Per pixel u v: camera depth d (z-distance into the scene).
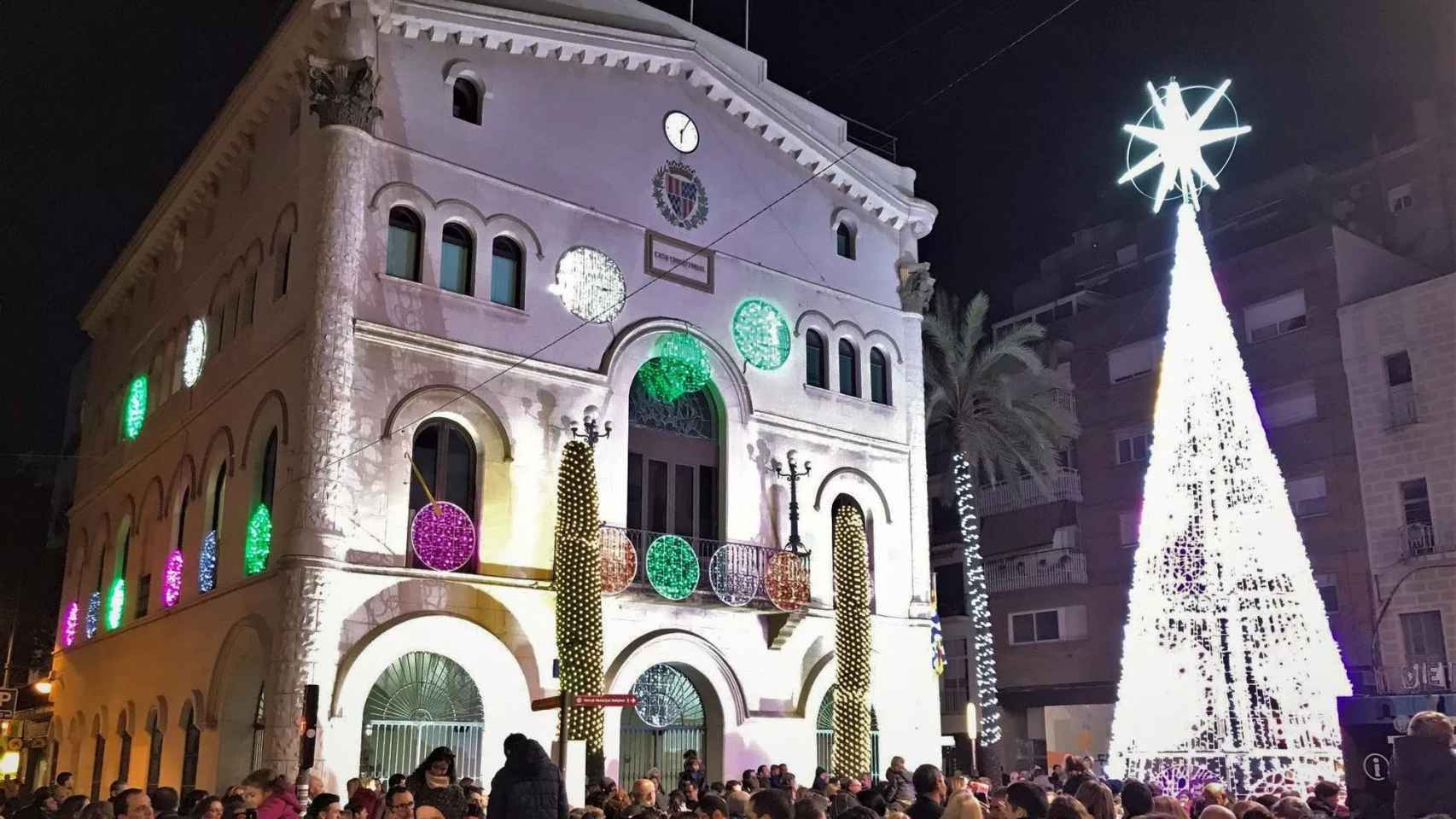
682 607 23.45
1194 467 18.94
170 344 28.88
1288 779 18.44
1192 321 19.05
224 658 20.77
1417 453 32.75
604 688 21.67
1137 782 9.22
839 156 29.17
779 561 24.73
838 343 28.44
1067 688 39.62
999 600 42.59
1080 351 42.69
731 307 26.09
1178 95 15.99
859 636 24.45
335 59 21.02
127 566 28.72
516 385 22.09
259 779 12.11
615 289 23.98
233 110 24.95
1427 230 38.28
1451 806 7.89
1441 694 10.41
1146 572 19.58
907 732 27.03
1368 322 34.50
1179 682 19.23
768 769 20.12
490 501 21.34
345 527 19.41
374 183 21.06
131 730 25.83
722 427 25.39
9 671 43.66
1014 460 35.44
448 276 21.98
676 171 25.75
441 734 20.00
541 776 10.05
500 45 23.33
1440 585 31.47
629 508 23.66
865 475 27.94
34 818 13.43
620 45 24.83
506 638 20.86
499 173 22.80
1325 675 18.48
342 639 18.95
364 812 11.98
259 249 23.31
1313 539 34.91
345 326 19.97
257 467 21.56
